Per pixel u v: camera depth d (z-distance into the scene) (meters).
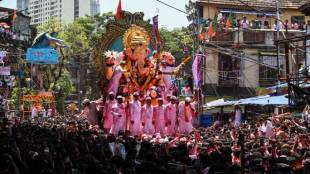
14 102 53.03
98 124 29.14
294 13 46.38
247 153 15.10
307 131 23.55
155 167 11.23
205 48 41.84
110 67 28.27
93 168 10.95
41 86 61.16
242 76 43.56
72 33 67.44
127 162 11.96
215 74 43.44
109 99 27.56
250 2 45.38
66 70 66.00
